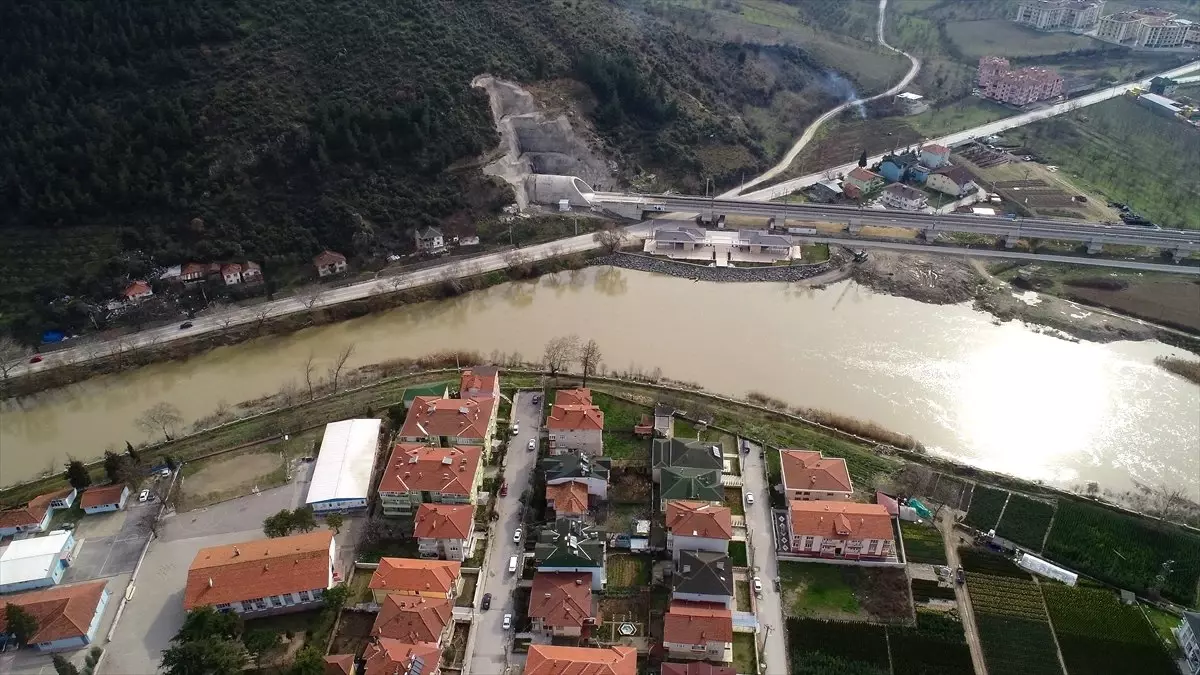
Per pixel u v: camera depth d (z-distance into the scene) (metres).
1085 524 117.69
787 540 114.81
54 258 170.75
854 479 125.31
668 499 115.19
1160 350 162.38
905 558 112.31
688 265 192.25
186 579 110.00
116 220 177.75
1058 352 161.50
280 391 150.12
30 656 100.25
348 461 124.44
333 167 191.88
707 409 139.62
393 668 92.19
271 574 103.56
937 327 170.00
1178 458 134.12
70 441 141.00
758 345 163.50
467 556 111.88
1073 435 139.25
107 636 102.62
